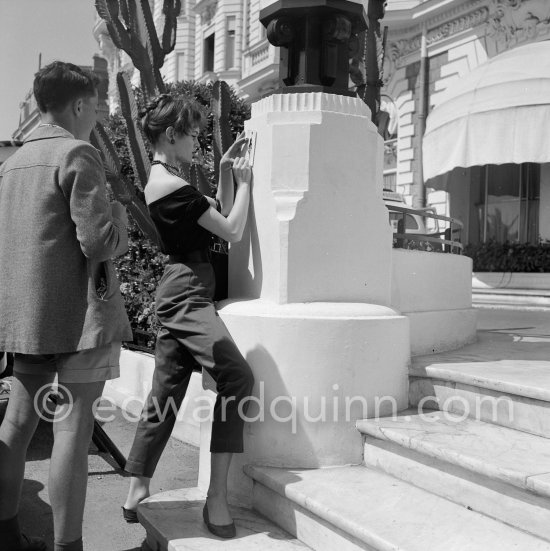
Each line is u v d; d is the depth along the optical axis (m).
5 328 2.24
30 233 2.24
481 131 12.23
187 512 2.65
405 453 2.47
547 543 1.92
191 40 27.62
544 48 12.55
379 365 2.72
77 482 2.28
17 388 2.46
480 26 15.12
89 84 2.47
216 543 2.36
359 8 2.95
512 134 11.79
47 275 2.23
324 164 2.76
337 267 2.79
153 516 2.60
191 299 2.54
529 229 14.00
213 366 2.46
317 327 2.61
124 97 4.34
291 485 2.43
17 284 2.24
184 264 2.58
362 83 4.61
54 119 2.43
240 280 3.01
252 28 22.38
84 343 2.24
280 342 2.62
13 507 2.45
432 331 3.56
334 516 2.16
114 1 4.62
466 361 3.11
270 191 2.77
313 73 2.93
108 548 2.67
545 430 2.38
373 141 2.89
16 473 2.44
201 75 26.33
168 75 27.92
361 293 2.87
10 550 2.44
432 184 14.22
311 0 2.83
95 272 2.29
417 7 16.28
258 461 2.69
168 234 2.56
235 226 2.67
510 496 2.05
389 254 2.98
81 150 2.27
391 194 8.64
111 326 2.31
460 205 15.34
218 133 3.98
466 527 2.04
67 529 2.28
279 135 2.76
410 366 2.90
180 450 3.98
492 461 2.10
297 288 2.72
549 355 3.43
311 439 2.63
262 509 2.63
